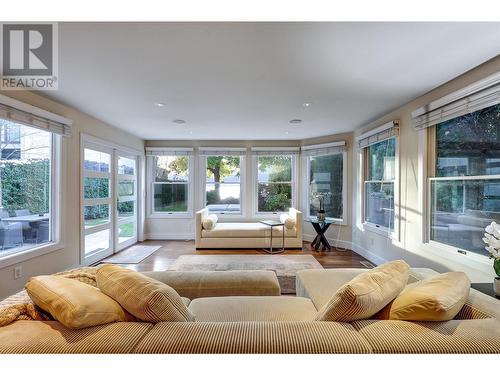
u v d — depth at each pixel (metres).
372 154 4.27
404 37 1.77
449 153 2.70
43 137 3.09
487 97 2.13
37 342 0.85
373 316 1.17
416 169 3.08
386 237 3.70
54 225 3.21
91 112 3.58
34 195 2.98
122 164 4.86
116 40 1.80
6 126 2.66
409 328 0.96
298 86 2.64
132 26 1.65
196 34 1.74
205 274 2.16
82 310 0.92
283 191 5.76
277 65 2.18
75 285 1.10
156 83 2.55
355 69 2.26
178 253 4.51
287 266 3.76
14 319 0.99
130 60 2.09
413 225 3.14
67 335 0.89
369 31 1.70
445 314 0.98
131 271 1.24
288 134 5.05
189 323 0.99
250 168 5.71
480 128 2.33
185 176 5.77
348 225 4.82
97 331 0.92
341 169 4.97
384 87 2.68
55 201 3.21
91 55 2.02
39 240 3.05
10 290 2.58
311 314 1.54
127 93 2.83
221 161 5.77
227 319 1.47
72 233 3.44
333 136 5.03
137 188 5.41
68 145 3.34
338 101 3.11
